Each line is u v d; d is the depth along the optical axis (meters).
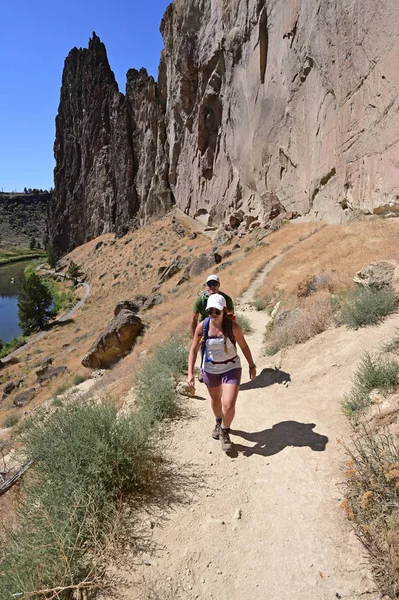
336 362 5.85
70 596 2.64
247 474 3.85
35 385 26.75
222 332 4.14
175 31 67.88
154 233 75.19
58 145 123.00
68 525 2.96
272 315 11.16
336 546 2.83
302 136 33.16
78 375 21.12
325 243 20.16
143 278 60.22
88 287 76.81
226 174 55.28
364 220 20.92
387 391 4.31
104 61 111.00
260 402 5.57
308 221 31.73
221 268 31.75
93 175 110.56
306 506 3.27
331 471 3.61
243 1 44.94
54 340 47.16
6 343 55.59
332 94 26.98
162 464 4.09
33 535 2.96
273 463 3.94
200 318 5.36
